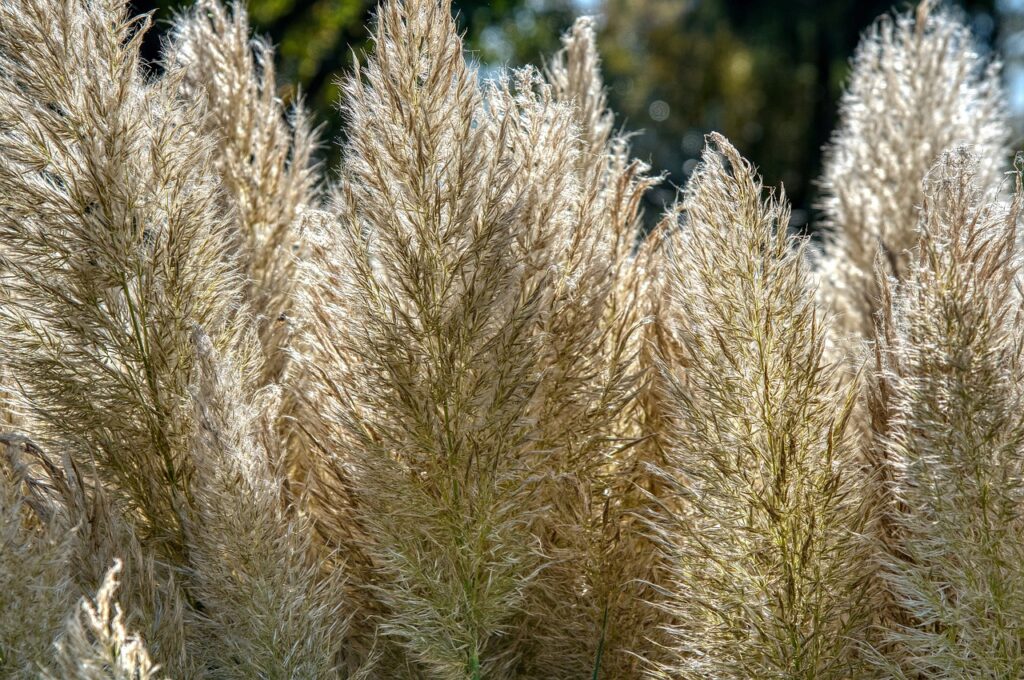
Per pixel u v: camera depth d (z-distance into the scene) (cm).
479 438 190
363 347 190
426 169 187
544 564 197
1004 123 256
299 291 205
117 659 171
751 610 189
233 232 209
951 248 183
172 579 189
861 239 244
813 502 188
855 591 190
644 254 208
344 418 193
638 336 205
